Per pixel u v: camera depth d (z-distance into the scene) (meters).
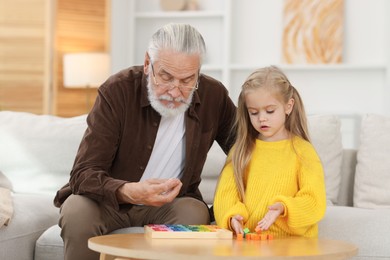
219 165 3.29
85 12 6.60
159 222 2.64
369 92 6.62
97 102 2.59
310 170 2.45
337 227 2.73
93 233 2.46
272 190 2.46
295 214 2.31
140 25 7.07
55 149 3.40
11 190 3.38
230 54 6.78
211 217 2.74
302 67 6.60
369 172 3.18
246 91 2.48
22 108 6.52
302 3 6.67
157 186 2.28
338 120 3.37
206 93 2.71
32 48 6.48
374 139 3.24
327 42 6.61
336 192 3.26
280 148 2.52
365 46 6.65
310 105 6.73
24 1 6.46
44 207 3.03
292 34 6.68
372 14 6.63
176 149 2.66
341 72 6.68
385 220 2.77
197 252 1.85
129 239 2.09
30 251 2.74
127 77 2.62
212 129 2.73
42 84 6.49
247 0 6.87
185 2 6.96
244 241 2.13
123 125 2.58
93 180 2.42
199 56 2.44
